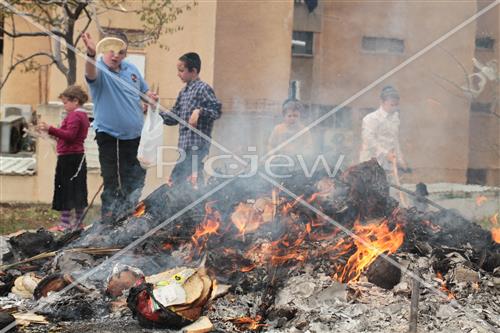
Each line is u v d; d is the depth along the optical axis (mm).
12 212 10773
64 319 4871
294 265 5289
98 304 5031
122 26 13430
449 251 5664
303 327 4703
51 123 11547
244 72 14758
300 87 16578
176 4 13719
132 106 7465
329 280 5137
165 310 4617
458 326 4680
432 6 16562
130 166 7516
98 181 11477
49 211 10891
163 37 13797
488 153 16734
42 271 5664
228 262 5375
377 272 5109
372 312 4824
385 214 5926
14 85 17906
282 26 14742
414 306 4570
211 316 4914
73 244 5867
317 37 16578
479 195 11672
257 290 5188
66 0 10945
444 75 16531
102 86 7391
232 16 14648
